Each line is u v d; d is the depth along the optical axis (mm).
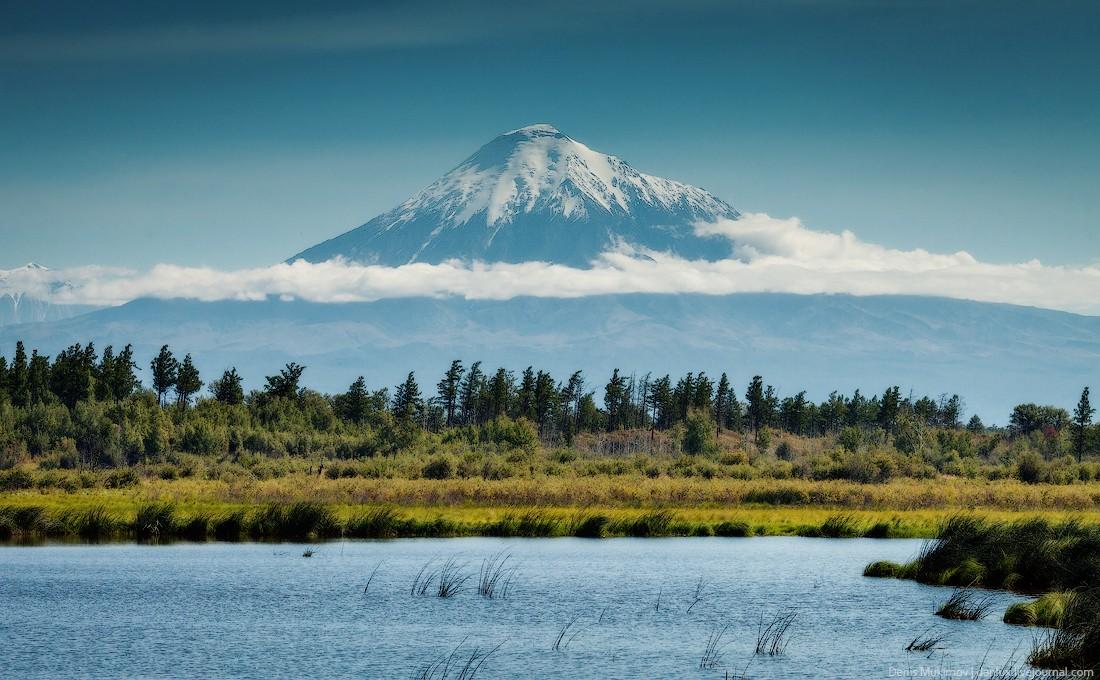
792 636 110312
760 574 149750
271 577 145750
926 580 142375
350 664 99938
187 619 119062
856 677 94688
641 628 115000
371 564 157375
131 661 100938
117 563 158375
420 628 114812
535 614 122188
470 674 96562
